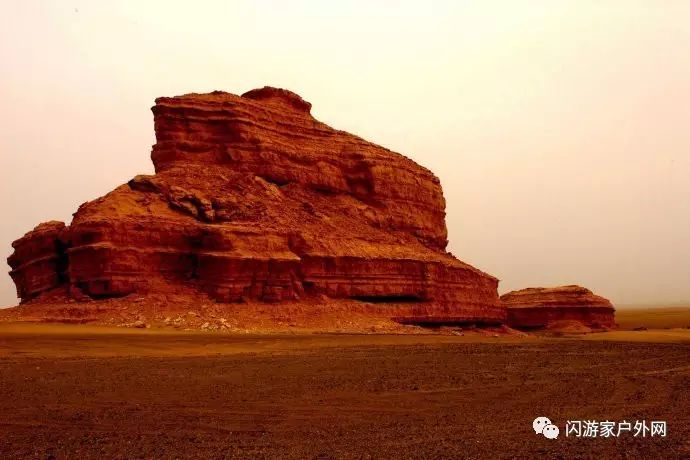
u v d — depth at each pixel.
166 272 48.25
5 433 14.03
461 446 12.63
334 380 22.58
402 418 15.82
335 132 71.25
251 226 50.47
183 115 60.34
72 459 11.79
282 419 15.64
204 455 12.00
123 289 45.78
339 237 57.06
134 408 17.08
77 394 19.31
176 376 23.36
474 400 18.67
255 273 48.69
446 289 63.09
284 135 66.12
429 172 78.19
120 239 46.69
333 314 50.41
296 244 52.47
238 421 15.38
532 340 50.53
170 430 14.31
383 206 69.50
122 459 11.75
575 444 12.80
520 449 12.37
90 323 42.19
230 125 61.50
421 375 24.25
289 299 50.12
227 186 57.16
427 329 55.84
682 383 22.66
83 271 46.69
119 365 26.56
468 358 31.56
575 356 34.00
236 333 41.25
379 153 72.31
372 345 38.66
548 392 20.30
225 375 23.72
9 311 46.50
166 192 52.41
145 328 41.22
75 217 50.75
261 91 67.75
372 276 56.00
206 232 48.91
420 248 67.19
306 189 65.50
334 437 13.56
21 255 54.44
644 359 32.41
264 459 11.67
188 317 43.78
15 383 21.45
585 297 78.50
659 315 139.25
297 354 32.00
